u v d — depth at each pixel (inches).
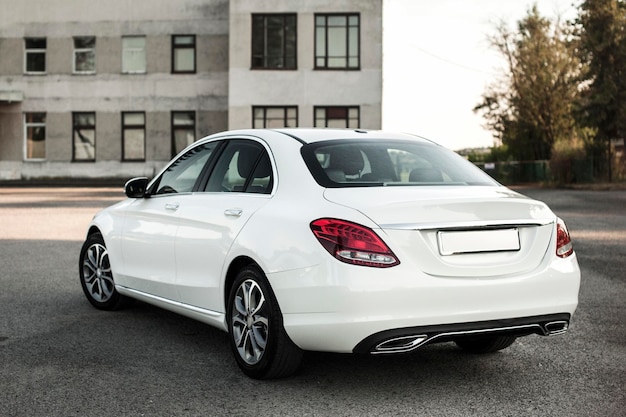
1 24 1425.9
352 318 146.7
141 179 226.8
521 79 1396.4
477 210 156.6
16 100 1402.6
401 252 148.9
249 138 195.8
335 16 1261.1
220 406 151.6
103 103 1417.3
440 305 149.5
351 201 156.1
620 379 172.1
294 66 1266.0
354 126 1266.0
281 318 161.6
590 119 1174.3
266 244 163.8
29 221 606.9
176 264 203.0
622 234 490.3
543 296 159.9
